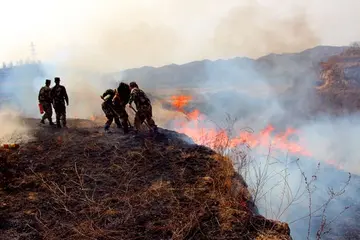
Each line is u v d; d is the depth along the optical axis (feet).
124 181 20.62
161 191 19.04
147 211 16.81
